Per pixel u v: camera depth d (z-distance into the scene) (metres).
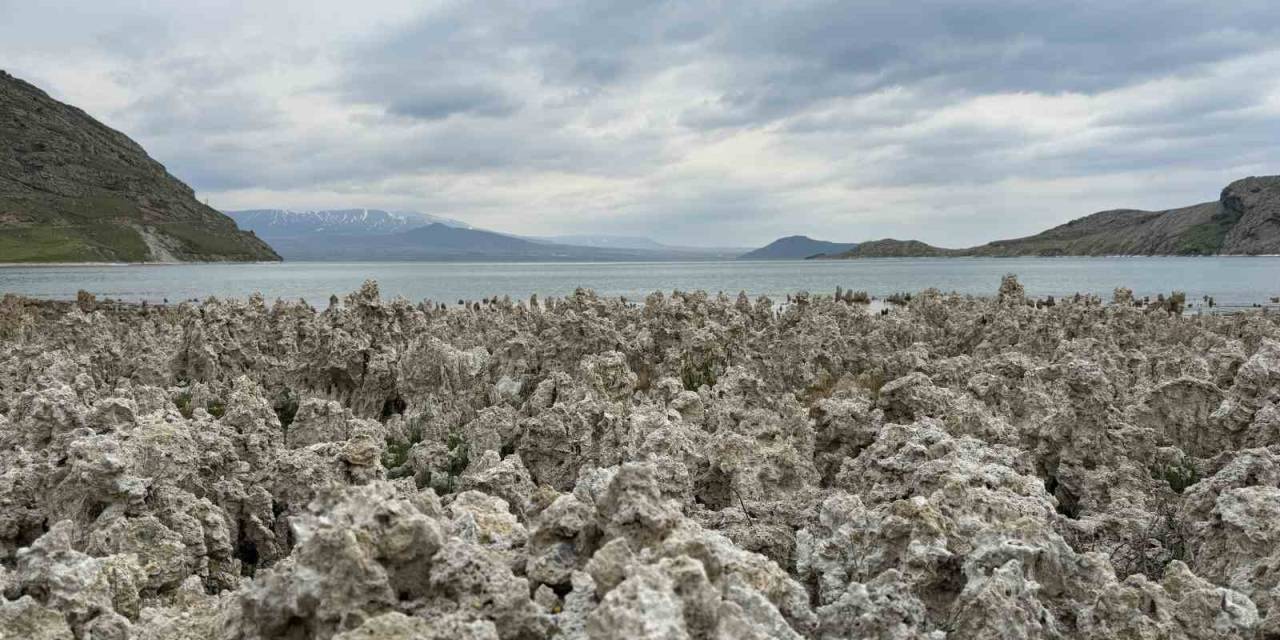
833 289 145.88
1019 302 51.69
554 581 10.76
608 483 11.17
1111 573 11.95
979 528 12.28
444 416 27.19
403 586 9.51
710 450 18.19
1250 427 21.27
